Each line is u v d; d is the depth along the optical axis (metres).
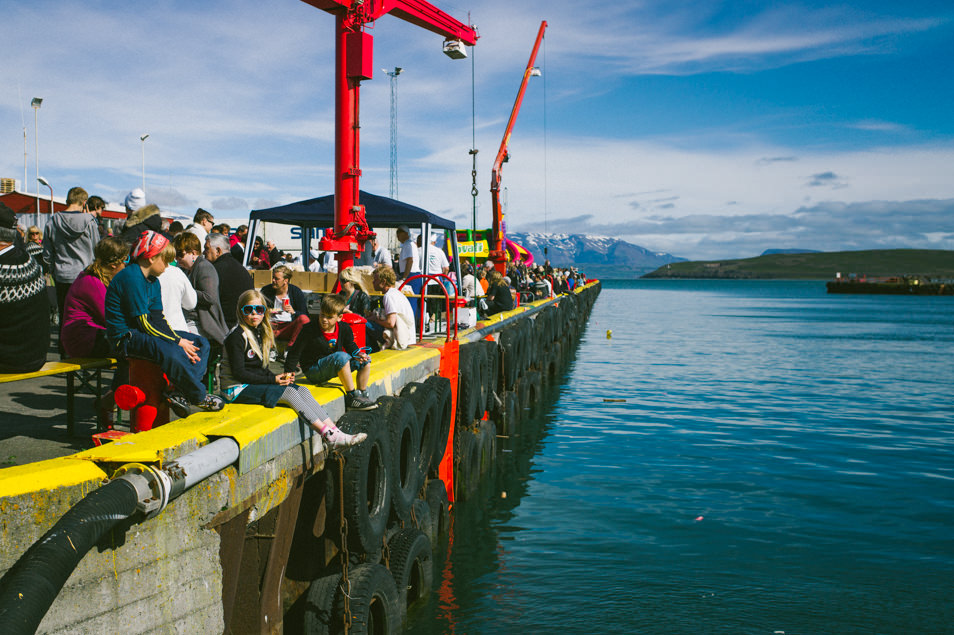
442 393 8.19
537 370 20.38
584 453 13.71
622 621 6.77
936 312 80.19
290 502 4.65
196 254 6.55
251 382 4.97
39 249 11.31
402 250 12.48
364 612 5.08
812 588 7.62
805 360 31.52
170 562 3.37
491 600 7.19
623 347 36.59
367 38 11.10
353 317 7.53
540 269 33.59
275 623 4.51
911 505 10.59
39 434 5.39
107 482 3.11
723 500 10.78
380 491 5.94
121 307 4.51
